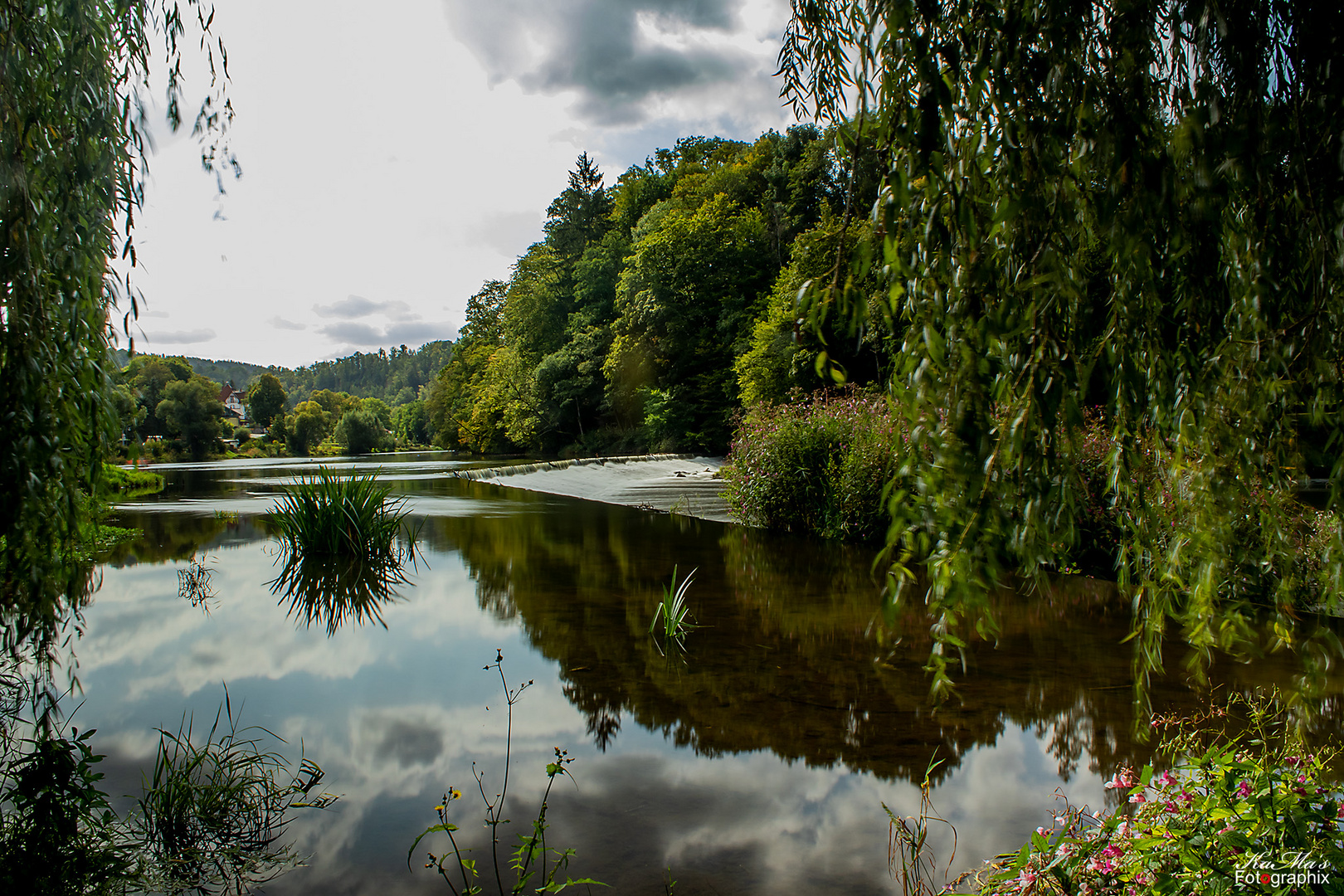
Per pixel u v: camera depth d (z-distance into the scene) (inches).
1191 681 160.7
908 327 54.4
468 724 151.4
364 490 367.6
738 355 1103.6
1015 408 51.7
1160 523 65.2
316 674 183.8
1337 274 53.8
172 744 140.9
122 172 110.2
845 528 386.0
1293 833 63.0
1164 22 54.2
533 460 1558.8
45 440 96.8
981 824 107.6
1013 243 52.3
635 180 1662.2
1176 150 51.2
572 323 1557.6
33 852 97.7
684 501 611.8
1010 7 51.7
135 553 377.7
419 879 96.9
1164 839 69.9
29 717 149.6
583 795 120.3
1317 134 51.8
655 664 189.6
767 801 117.1
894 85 51.8
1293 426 60.7
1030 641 199.2
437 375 2588.6
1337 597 61.8
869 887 92.9
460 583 297.0
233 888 95.0
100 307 110.7
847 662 188.1
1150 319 57.3
